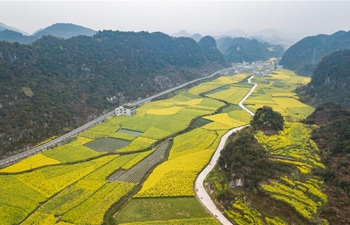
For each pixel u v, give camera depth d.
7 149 102.56
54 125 126.75
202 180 85.25
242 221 65.12
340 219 59.00
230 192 74.31
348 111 106.94
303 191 68.25
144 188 80.62
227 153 88.75
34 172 89.25
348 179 67.69
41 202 73.56
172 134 128.25
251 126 111.88
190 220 66.62
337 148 79.62
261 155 81.69
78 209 70.56
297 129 102.94
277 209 65.25
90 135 125.50
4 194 76.50
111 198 75.75
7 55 144.62
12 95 123.12
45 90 142.38
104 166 95.50
